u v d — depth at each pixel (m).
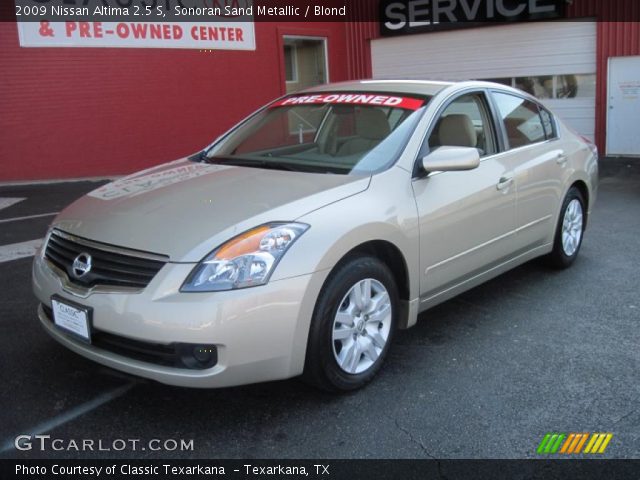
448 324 4.36
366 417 3.19
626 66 12.95
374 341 3.47
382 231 3.38
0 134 11.02
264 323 2.90
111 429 3.09
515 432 3.04
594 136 13.57
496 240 4.34
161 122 12.52
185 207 3.28
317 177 3.60
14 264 5.80
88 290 3.07
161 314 2.82
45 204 9.26
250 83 13.72
